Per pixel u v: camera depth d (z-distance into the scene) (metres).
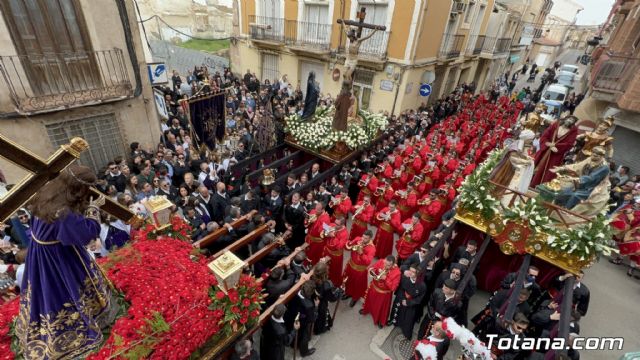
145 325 3.35
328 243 7.36
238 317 3.96
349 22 9.59
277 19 19.14
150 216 4.71
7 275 5.02
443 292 5.96
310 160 11.21
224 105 9.77
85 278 3.09
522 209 6.55
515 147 7.06
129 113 9.95
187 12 32.59
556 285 6.68
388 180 10.55
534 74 35.69
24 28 7.61
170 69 23.94
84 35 8.56
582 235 5.95
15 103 7.66
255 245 7.17
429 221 9.24
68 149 2.49
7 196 2.33
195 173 9.79
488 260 7.78
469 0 19.47
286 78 19.39
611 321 7.73
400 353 6.42
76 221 2.69
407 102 17.97
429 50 17.83
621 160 13.44
